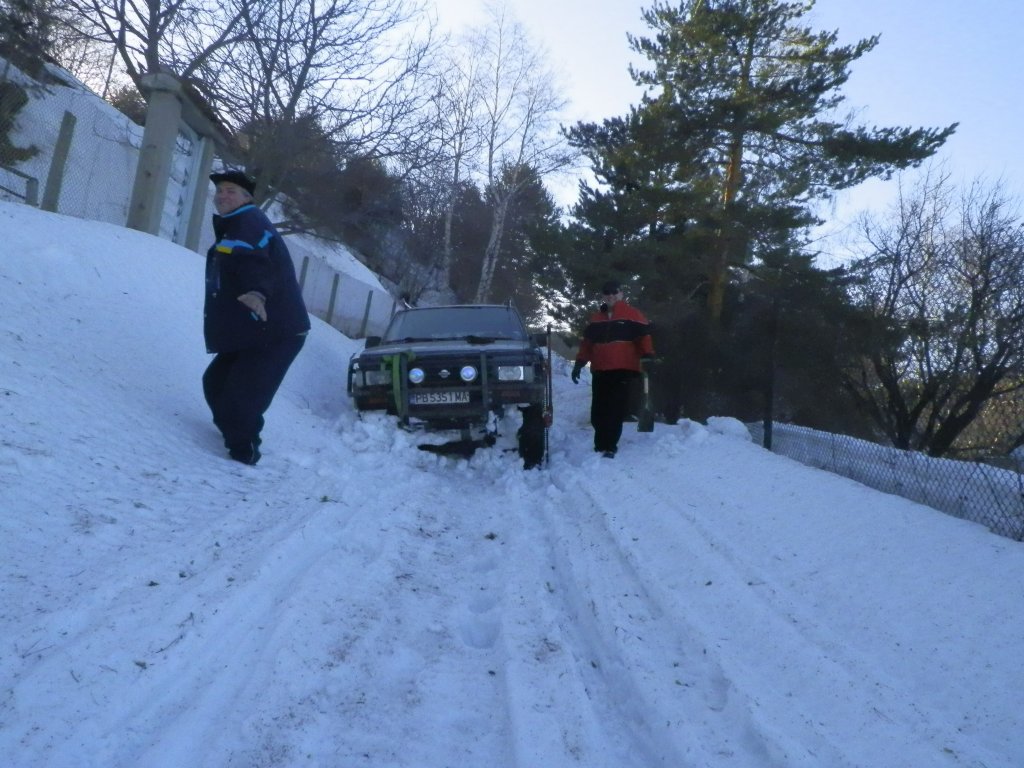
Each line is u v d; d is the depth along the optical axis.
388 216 18.72
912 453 6.35
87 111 13.64
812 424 11.80
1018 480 5.06
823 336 12.05
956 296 13.11
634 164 17.23
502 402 7.54
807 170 15.93
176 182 11.98
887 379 12.57
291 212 17.59
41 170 12.08
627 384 7.96
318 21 16.03
